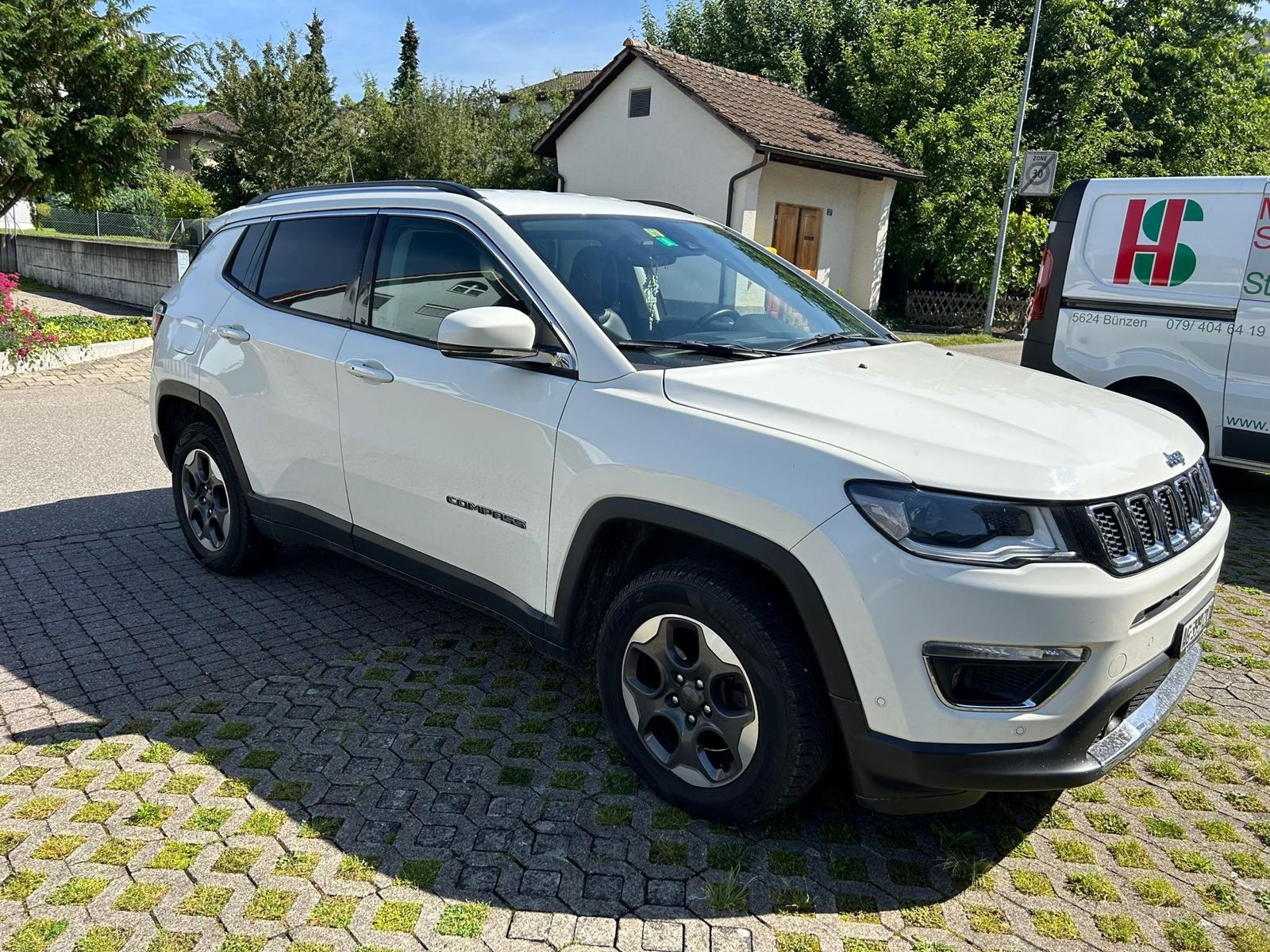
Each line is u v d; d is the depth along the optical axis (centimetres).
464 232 345
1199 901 254
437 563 346
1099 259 666
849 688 239
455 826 277
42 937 230
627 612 284
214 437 452
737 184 1770
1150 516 251
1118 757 246
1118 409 299
